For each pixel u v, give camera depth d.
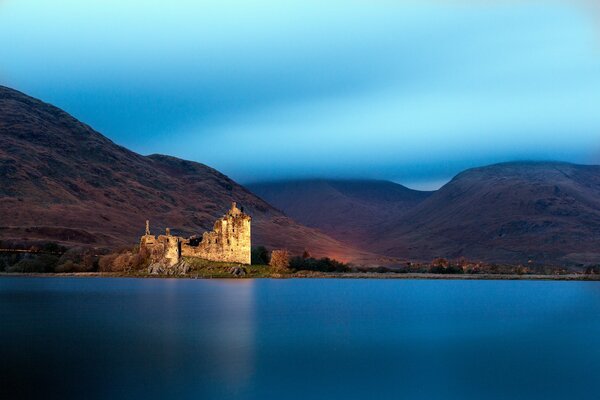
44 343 80.50
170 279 172.88
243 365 69.38
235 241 180.50
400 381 64.44
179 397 56.97
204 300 129.25
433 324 103.81
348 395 59.12
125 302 124.88
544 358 76.44
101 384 60.31
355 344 83.69
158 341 82.75
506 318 112.25
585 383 64.44
